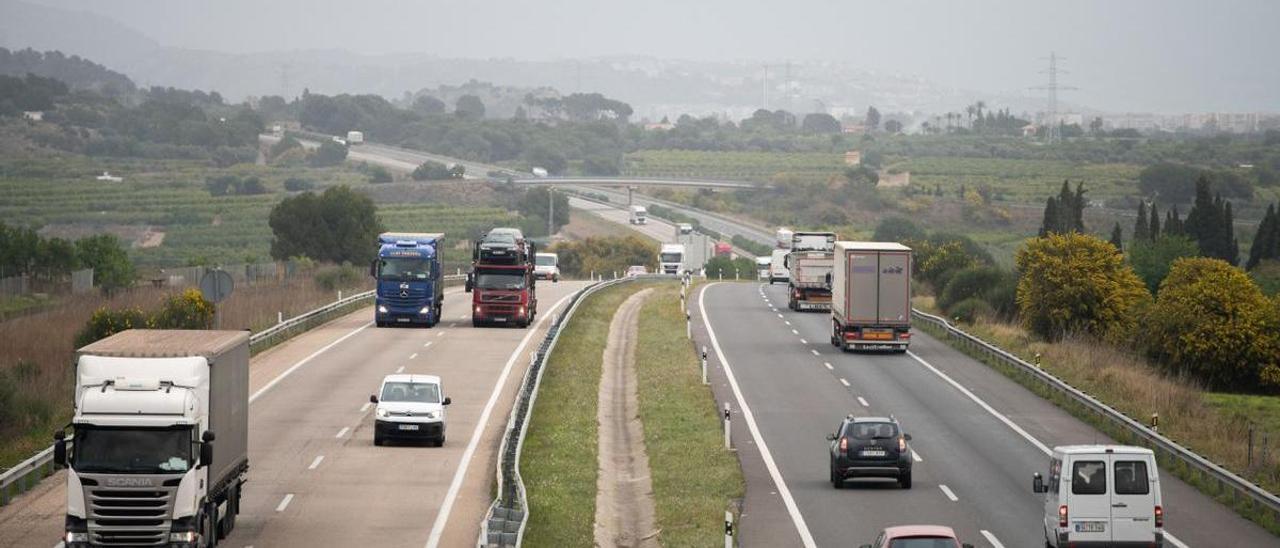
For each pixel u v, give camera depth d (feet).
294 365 555.69
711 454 396.78
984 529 297.12
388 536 283.18
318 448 387.34
